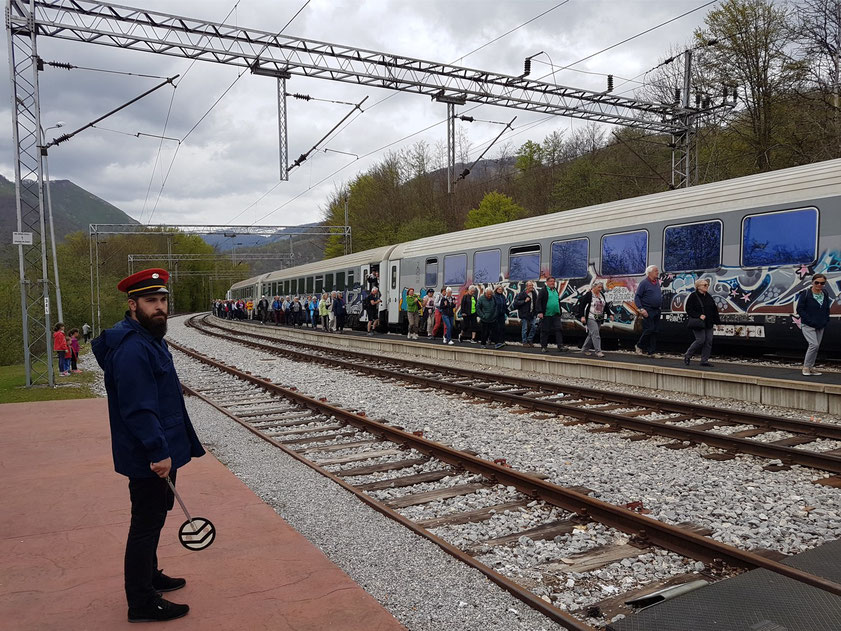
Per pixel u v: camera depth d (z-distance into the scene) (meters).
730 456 7.28
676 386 11.95
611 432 8.70
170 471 3.48
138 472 3.31
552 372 14.91
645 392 12.16
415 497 6.02
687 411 9.73
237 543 4.61
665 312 14.48
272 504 5.90
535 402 10.36
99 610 3.58
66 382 16.23
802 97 26.27
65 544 4.59
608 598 3.93
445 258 22.52
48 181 20.33
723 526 5.11
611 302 15.84
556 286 17.48
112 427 3.39
